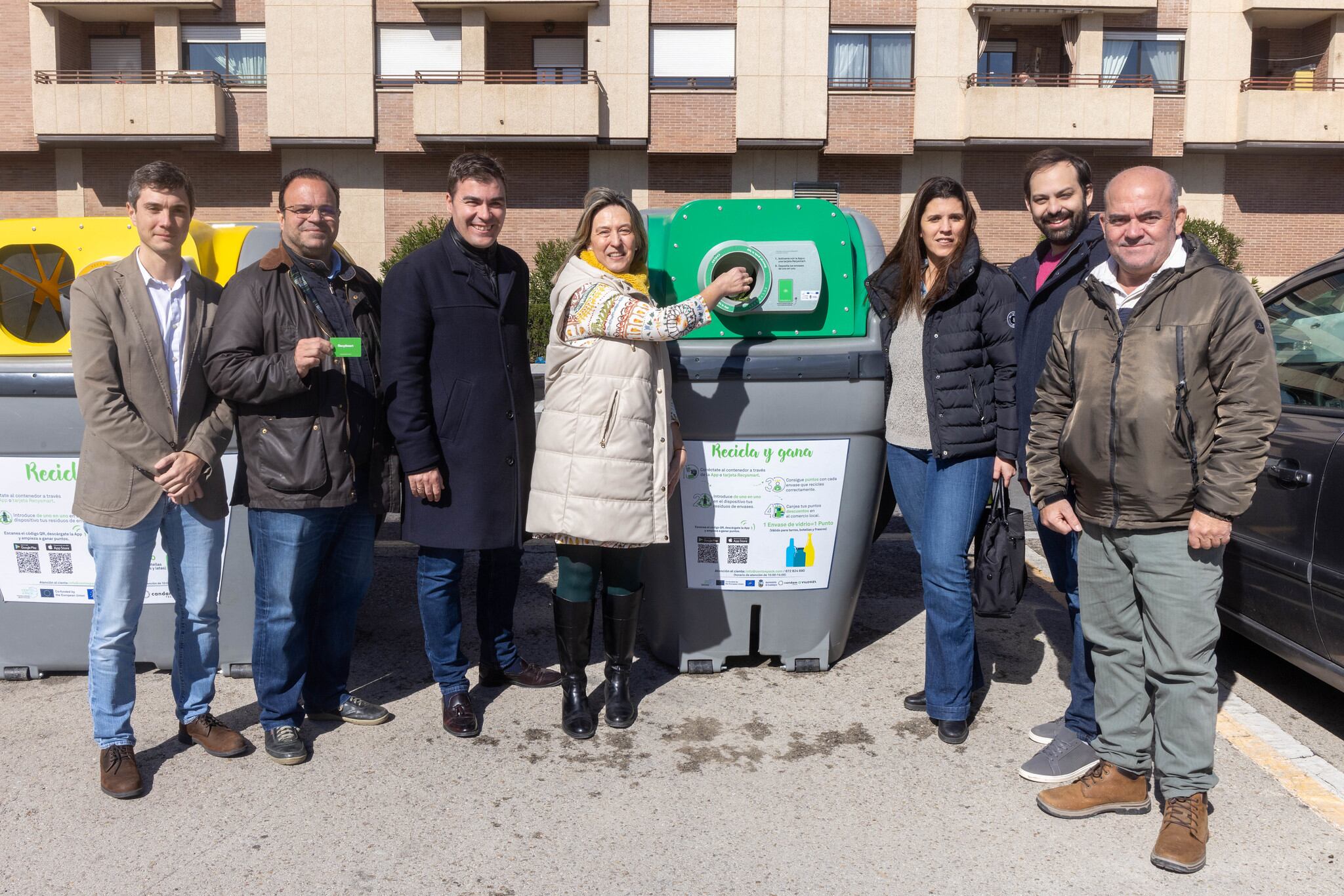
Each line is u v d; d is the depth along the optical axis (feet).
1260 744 11.74
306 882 9.04
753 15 68.08
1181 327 8.98
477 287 11.64
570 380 11.46
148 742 11.80
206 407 10.87
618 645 12.28
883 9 68.59
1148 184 8.96
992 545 11.44
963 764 11.31
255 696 13.08
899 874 9.18
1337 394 11.89
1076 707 11.12
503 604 13.29
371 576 12.28
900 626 16.03
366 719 12.30
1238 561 13.19
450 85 66.28
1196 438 9.08
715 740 11.91
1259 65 72.69
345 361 11.09
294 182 10.84
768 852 9.53
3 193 71.56
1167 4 69.97
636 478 11.43
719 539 13.52
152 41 71.05
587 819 10.11
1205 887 8.96
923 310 11.62
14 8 68.64
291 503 10.78
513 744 11.80
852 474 13.43
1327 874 9.15
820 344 13.17
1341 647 11.35
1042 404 10.16
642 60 68.18
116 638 10.53
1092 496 9.64
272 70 67.97
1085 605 10.11
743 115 68.69
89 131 67.21
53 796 10.53
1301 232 73.87
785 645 13.91
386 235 71.77
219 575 11.35
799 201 13.14
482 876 9.14
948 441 11.35
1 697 13.05
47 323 12.92
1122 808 10.21
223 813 10.20
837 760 11.41
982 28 69.10
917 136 69.41
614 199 11.57
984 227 72.08
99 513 10.36
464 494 11.68
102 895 8.84
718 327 13.19
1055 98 67.97
